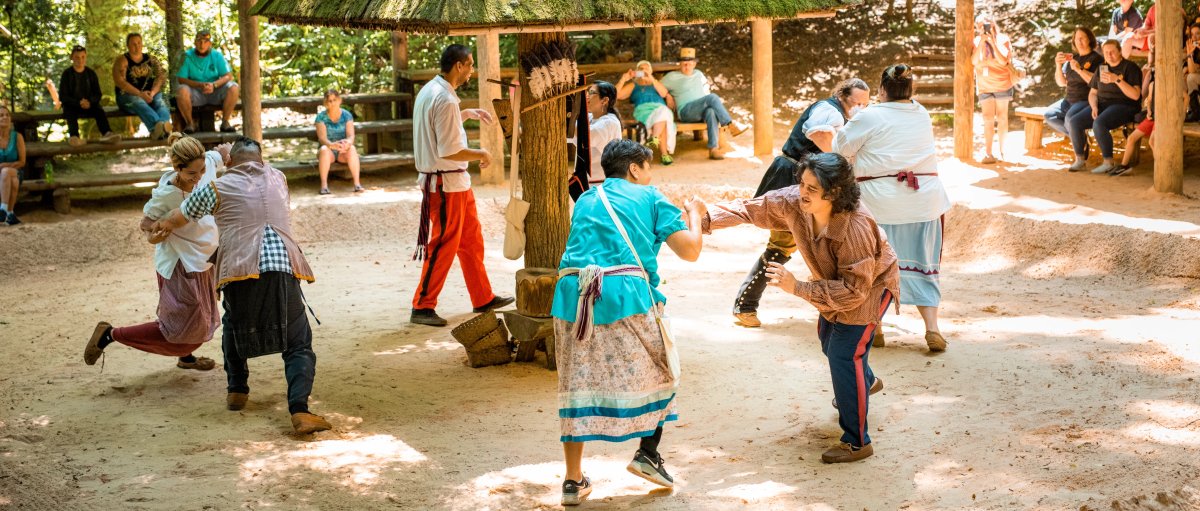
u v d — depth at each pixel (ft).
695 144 48.21
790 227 15.94
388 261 33.17
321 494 15.58
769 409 19.03
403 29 18.34
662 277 30.58
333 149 39.86
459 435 18.16
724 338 23.79
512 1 18.16
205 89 40.50
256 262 18.10
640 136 44.45
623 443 17.72
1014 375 20.02
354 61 55.67
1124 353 20.86
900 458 16.29
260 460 16.96
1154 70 34.96
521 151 22.00
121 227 34.83
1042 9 56.39
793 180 22.99
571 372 14.70
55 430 18.34
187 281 19.81
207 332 20.25
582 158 21.98
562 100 21.58
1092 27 53.42
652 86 45.19
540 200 21.94
